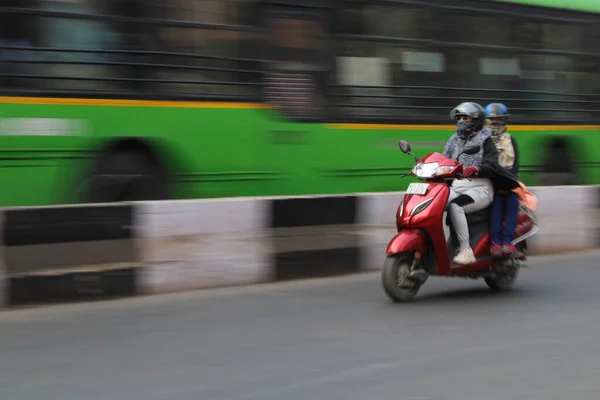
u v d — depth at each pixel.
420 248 7.40
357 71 12.12
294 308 7.20
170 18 10.51
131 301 7.49
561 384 4.94
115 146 10.22
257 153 11.21
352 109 12.05
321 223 8.88
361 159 12.16
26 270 7.18
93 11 9.95
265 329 6.38
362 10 12.19
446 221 7.78
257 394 4.74
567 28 14.67
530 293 7.96
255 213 8.41
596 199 11.21
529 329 6.38
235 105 11.02
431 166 7.37
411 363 5.38
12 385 4.92
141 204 7.76
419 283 7.51
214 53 10.85
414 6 12.72
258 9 11.24
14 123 9.45
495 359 5.48
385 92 12.40
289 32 11.50
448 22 13.09
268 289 8.12
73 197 9.88
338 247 9.00
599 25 15.13
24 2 9.51
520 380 5.01
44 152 9.62
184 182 10.70
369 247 9.26
